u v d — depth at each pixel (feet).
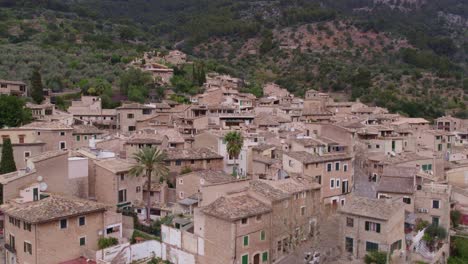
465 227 298.15
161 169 304.50
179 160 358.02
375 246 254.06
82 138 418.72
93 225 257.14
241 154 376.07
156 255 267.39
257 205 256.93
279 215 267.59
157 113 538.06
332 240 284.61
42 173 282.77
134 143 372.17
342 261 256.73
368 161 406.62
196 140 414.62
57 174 289.94
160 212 306.14
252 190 266.77
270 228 259.80
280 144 396.57
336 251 268.21
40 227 237.25
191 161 362.33
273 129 484.33
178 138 412.16
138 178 316.19
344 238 263.70
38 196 276.00
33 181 277.85
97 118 530.68
